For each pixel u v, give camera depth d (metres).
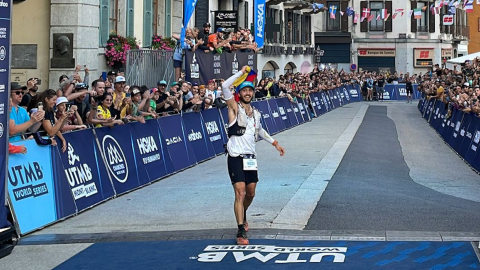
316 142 18.55
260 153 15.98
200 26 24.83
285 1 36.84
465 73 32.38
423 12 55.16
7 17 7.45
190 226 8.45
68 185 9.27
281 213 8.97
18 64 15.98
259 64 33.28
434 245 7.32
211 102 15.88
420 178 13.44
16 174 8.20
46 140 8.83
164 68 19.52
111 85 12.57
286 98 24.62
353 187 11.12
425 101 31.48
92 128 10.28
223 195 10.54
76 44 15.71
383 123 27.23
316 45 54.69
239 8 29.77
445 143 20.48
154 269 6.63
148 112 12.56
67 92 10.68
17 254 7.32
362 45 54.97
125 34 18.39
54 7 15.73
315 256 6.94
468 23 63.59
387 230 8.08
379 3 54.50
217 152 15.94
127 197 10.64
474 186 12.64
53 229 8.52
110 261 6.96
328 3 54.28
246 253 7.09
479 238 7.60
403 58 54.78
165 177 12.66
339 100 39.50
